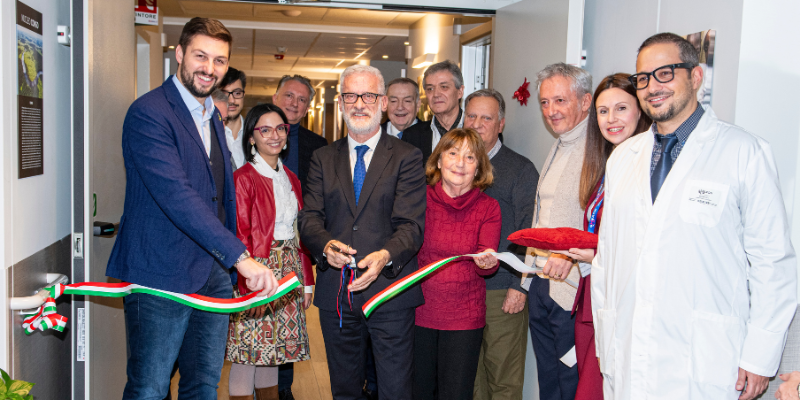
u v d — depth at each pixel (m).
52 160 2.05
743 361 1.47
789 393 1.70
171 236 1.82
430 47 5.41
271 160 2.72
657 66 1.55
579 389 1.93
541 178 2.44
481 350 2.72
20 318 1.77
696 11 1.99
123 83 2.77
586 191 2.09
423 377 2.40
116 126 2.62
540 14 2.88
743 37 1.77
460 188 2.35
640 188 1.64
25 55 1.78
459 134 2.31
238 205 2.53
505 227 2.64
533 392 2.71
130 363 1.88
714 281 1.49
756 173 1.46
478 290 2.38
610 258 1.74
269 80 13.44
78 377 2.25
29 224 1.83
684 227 1.52
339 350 2.28
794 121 1.78
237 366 2.73
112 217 2.54
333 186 2.26
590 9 2.79
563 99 2.27
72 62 2.14
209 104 2.03
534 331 2.46
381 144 2.28
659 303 1.55
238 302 1.86
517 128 3.17
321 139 3.67
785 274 1.44
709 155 1.53
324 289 2.27
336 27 6.73
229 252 1.71
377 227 2.21
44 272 1.97
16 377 1.74
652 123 1.80
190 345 2.06
